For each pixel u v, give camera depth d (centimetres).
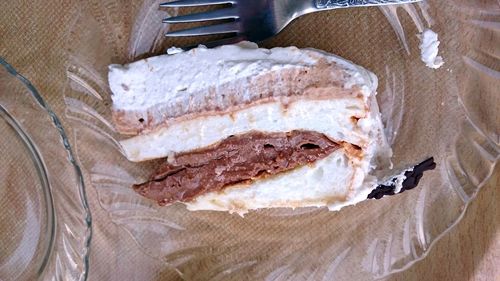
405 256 36
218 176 34
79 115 35
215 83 32
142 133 33
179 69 32
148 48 33
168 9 33
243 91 32
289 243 37
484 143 34
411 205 36
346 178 34
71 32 34
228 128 33
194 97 32
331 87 31
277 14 32
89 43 34
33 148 34
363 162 33
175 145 33
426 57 33
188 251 37
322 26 33
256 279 37
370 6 33
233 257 37
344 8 33
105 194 36
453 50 33
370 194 34
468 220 36
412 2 32
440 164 35
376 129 33
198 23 33
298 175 34
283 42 33
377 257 36
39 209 35
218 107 32
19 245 35
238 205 35
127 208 36
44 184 34
